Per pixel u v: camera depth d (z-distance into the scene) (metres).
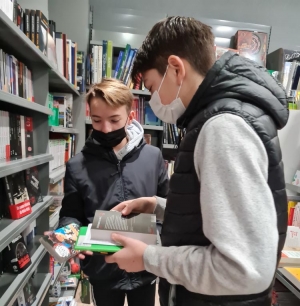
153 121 2.54
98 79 2.36
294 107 1.91
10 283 1.06
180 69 0.61
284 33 2.97
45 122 1.52
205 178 0.49
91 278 1.25
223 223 0.45
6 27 0.95
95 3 2.78
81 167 1.27
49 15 2.32
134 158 1.34
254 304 0.57
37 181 1.48
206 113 0.55
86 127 2.58
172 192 0.61
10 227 1.04
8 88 1.17
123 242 0.62
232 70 0.56
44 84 1.49
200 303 0.59
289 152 1.69
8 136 1.18
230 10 2.89
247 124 0.49
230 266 0.45
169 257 0.53
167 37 0.62
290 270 1.42
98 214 0.84
